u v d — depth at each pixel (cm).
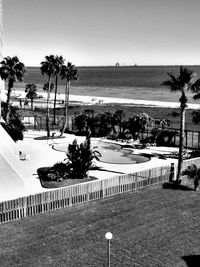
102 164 3875
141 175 3072
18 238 2128
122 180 2917
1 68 5278
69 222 2355
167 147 4900
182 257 1933
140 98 15512
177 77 3191
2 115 5125
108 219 2409
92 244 2067
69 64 6047
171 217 2462
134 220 2402
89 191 2723
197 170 3209
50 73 5706
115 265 1845
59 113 9094
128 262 1873
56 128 6378
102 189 2798
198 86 3156
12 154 3325
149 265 1847
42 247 2027
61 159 4034
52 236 2158
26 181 3133
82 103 12575
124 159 4156
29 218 2406
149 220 2408
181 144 3158
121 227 2294
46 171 3438
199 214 2523
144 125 5147
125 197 2841
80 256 1933
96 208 2600
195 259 1914
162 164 3916
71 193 2620
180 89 3159
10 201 2339
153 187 3106
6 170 2672
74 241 2100
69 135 5669
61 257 1920
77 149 3256
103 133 5566
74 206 2633
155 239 2136
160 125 5466
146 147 4862
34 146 4756
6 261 1878
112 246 2044
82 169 3247
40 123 6456
